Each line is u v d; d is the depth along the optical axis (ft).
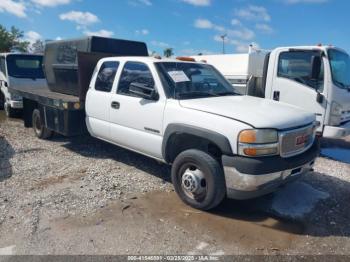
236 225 12.75
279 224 12.94
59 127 21.31
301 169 13.74
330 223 13.16
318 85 22.95
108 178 17.03
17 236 11.61
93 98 19.33
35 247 11.00
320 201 15.16
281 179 12.82
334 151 25.63
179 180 14.46
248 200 15.02
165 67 16.29
